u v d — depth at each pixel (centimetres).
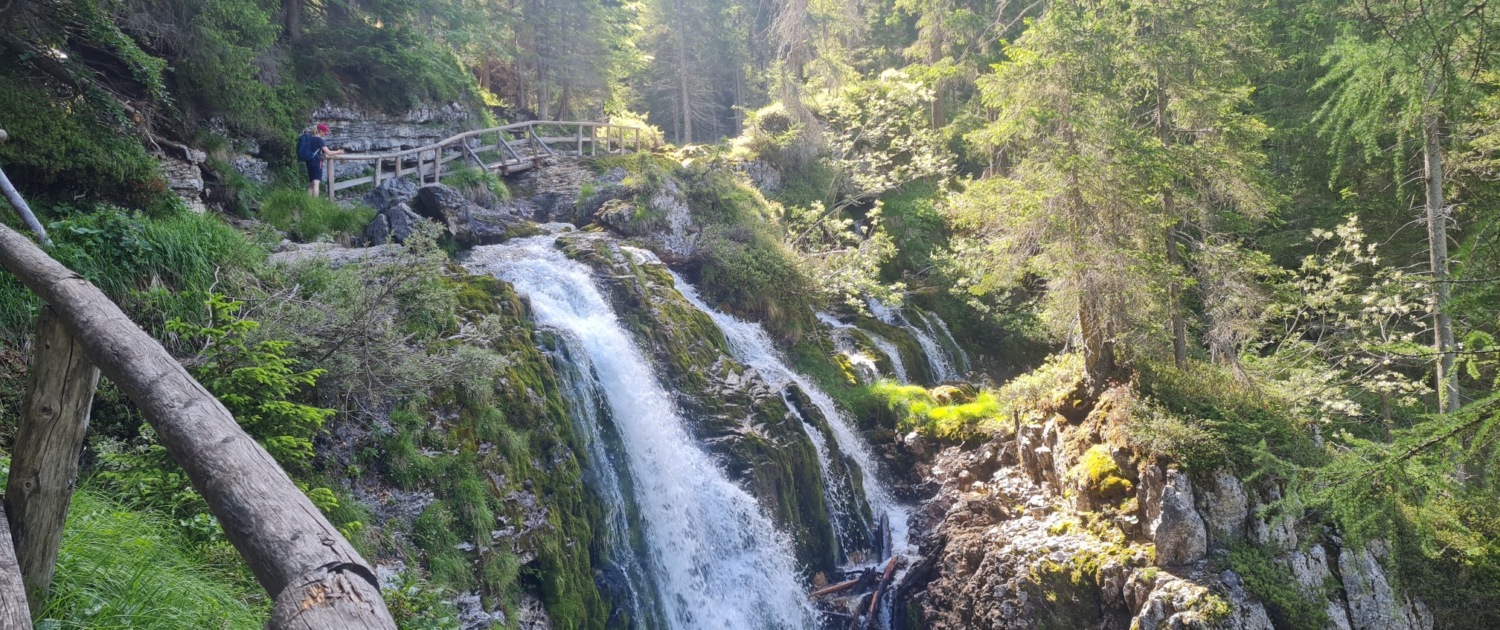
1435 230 1430
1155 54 1354
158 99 1321
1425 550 580
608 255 1539
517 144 2409
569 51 3300
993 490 1302
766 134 2720
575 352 1209
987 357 2303
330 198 1648
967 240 2236
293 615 144
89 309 258
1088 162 1230
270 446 601
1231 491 1041
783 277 1912
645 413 1253
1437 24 591
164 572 401
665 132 4462
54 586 336
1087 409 1269
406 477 864
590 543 1036
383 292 918
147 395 210
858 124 2861
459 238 1562
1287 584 1002
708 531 1193
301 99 1880
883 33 3450
